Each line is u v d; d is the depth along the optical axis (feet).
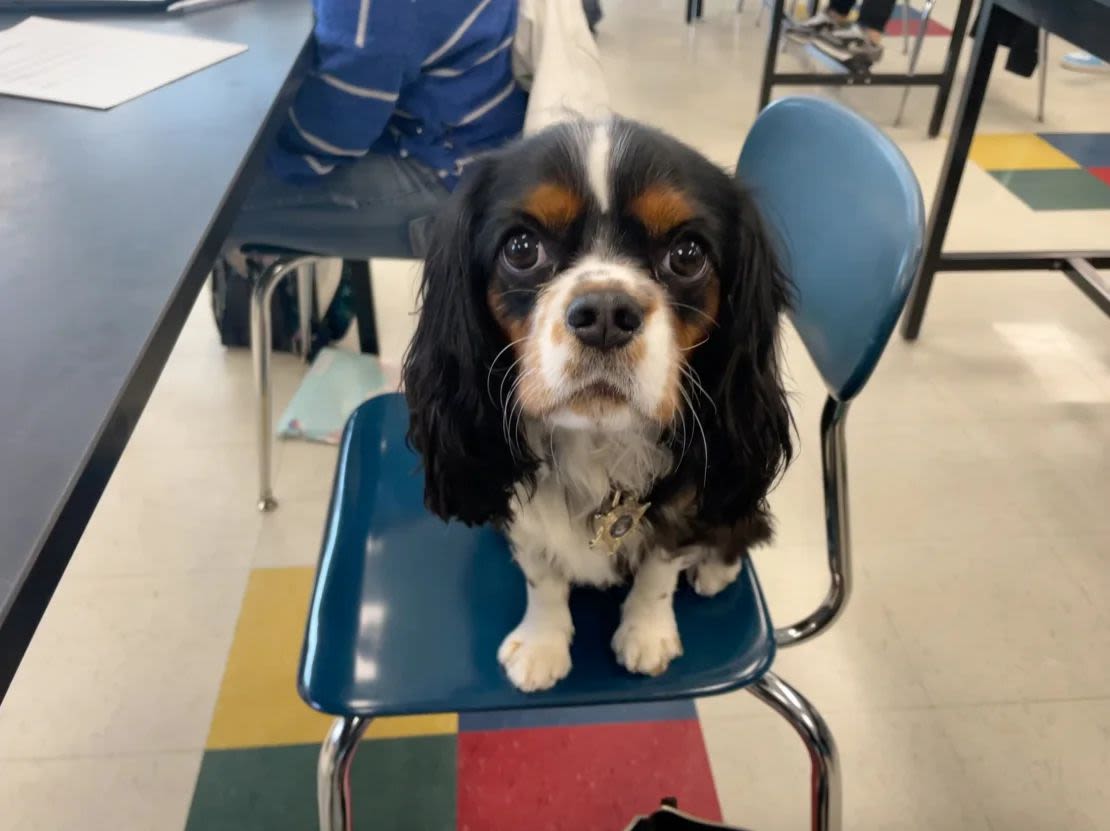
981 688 4.82
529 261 2.60
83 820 4.27
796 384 6.79
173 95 3.46
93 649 5.01
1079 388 6.92
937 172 9.77
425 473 3.11
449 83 4.77
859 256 2.77
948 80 10.36
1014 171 9.79
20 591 1.43
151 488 6.06
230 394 6.91
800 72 12.07
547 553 3.05
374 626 3.07
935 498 5.94
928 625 5.14
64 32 4.05
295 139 4.66
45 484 1.62
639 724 4.65
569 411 2.52
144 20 4.36
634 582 3.12
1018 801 4.34
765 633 3.06
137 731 4.63
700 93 11.75
